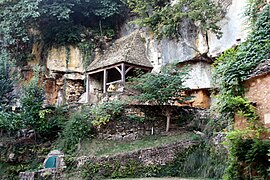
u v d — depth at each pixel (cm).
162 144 1078
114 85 1484
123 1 1791
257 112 519
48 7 1652
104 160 1053
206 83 1380
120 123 1232
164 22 1441
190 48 1425
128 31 1816
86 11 1788
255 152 484
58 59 1714
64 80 1714
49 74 1709
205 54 1381
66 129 1248
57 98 1728
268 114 498
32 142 1311
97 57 1748
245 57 589
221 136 932
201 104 1391
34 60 1728
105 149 1131
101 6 1800
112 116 1239
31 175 1090
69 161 1095
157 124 1246
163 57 1531
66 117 1391
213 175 898
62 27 1736
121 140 1203
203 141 1027
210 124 1053
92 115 1262
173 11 1430
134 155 1047
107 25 1855
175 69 1294
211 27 1288
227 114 600
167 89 1173
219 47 1302
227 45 1264
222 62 659
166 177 975
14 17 1616
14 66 1585
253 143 495
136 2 1630
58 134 1312
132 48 1575
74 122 1239
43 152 1252
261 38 621
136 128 1223
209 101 1401
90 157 1074
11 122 1305
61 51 1723
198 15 1330
